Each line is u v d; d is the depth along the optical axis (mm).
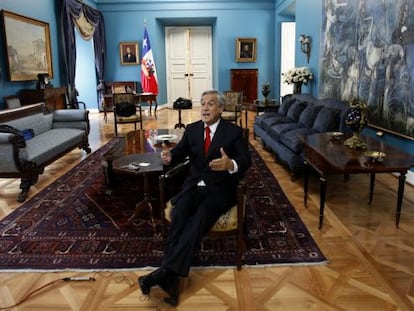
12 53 5801
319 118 4211
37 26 6555
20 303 1995
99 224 2965
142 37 9992
